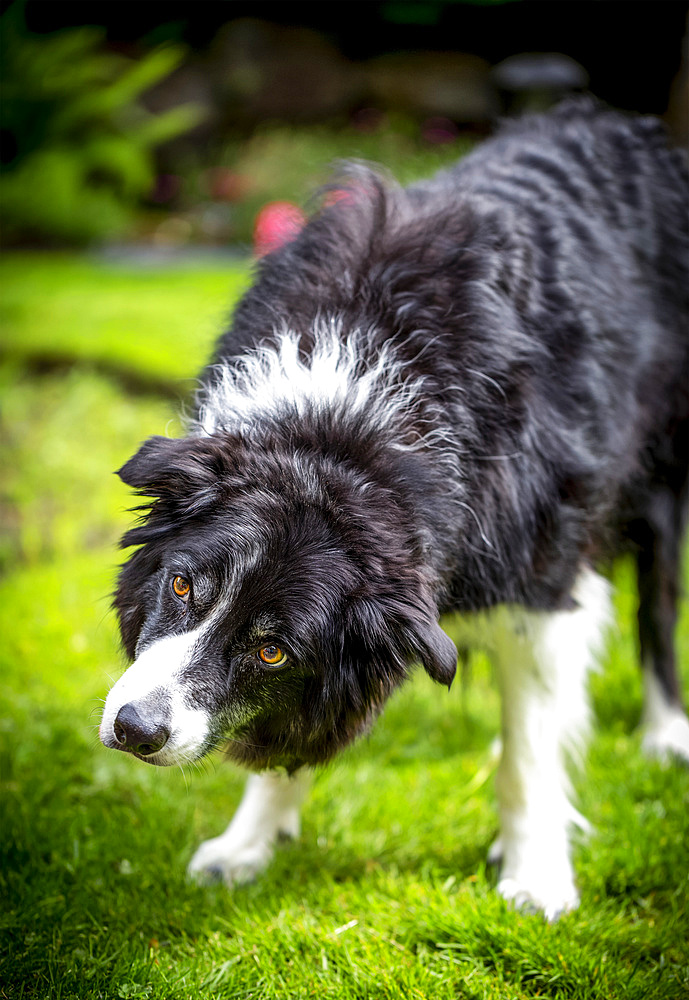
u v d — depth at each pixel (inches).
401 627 82.4
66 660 151.7
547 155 120.3
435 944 99.3
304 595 83.0
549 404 101.9
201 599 84.4
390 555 83.9
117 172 442.9
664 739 134.5
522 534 99.1
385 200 105.5
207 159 494.6
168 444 89.2
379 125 469.1
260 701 87.4
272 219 286.4
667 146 136.9
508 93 334.6
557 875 105.7
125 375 250.1
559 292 106.1
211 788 126.1
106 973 93.4
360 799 121.9
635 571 139.2
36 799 118.2
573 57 458.0
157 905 104.1
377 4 490.9
